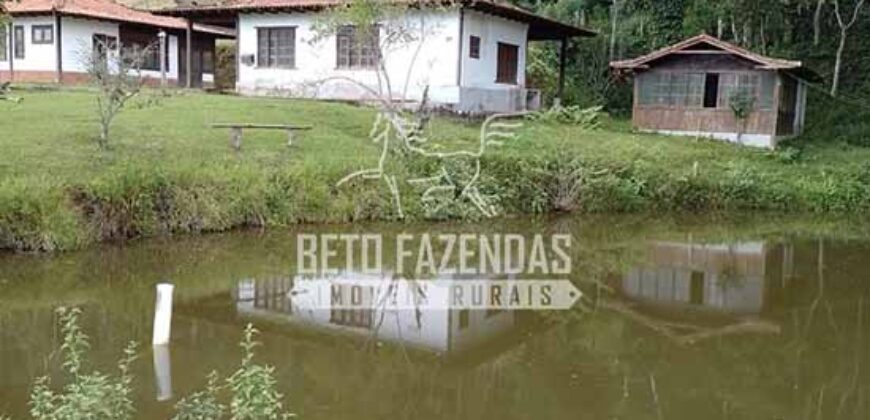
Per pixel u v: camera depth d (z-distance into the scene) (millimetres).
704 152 22281
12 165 13578
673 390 7648
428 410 6965
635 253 14453
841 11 33469
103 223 12898
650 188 18891
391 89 22375
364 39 21609
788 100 26125
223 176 14469
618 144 21422
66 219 12367
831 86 31781
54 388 7109
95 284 10945
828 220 18844
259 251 13156
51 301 10125
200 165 14781
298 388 7383
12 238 12039
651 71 25719
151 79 30531
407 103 22562
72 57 28531
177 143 16391
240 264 12367
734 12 32188
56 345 8375
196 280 11391
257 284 11336
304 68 24500
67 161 14203
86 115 18344
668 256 14328
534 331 9555
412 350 8672
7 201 12047
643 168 19156
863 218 19266
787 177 21062
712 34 34062
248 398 5543
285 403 6992
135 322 9344
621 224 17188
